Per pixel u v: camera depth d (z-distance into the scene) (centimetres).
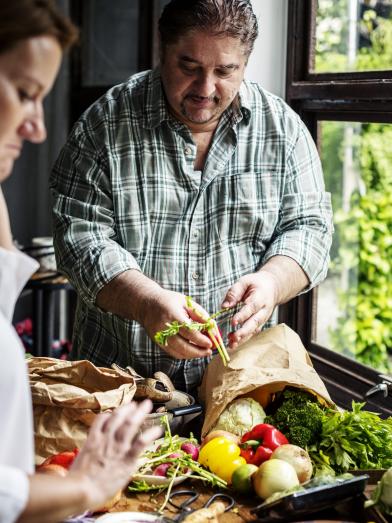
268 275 221
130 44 408
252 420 198
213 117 219
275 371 207
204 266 234
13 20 109
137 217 231
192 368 234
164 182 230
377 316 295
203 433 200
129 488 177
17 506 105
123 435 120
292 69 301
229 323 235
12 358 111
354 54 280
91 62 441
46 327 389
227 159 233
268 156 238
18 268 130
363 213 295
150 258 233
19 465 113
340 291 308
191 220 232
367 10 274
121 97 233
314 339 308
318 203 244
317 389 204
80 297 247
